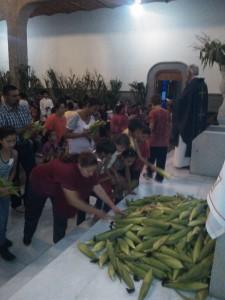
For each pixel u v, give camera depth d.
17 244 2.88
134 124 3.12
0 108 3.32
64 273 1.75
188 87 4.54
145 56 9.56
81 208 2.19
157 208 2.28
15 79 9.80
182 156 4.75
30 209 2.67
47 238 3.01
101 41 10.23
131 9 9.47
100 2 8.99
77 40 10.67
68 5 9.52
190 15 8.69
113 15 9.84
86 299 1.55
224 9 8.22
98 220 2.52
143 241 1.96
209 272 1.68
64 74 11.18
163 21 9.09
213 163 4.34
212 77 8.57
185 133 4.61
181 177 4.29
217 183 1.47
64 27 10.83
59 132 4.34
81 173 2.13
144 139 3.25
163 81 9.42
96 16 10.14
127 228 2.08
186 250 1.84
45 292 1.59
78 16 10.47
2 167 2.66
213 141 4.29
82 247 1.98
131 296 1.58
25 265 2.55
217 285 1.56
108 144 2.68
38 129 3.54
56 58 11.22
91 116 3.97
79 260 1.87
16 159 2.88
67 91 10.13
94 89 9.92
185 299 1.55
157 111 3.99
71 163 2.24
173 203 2.43
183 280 1.65
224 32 8.34
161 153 4.07
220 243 1.50
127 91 10.06
